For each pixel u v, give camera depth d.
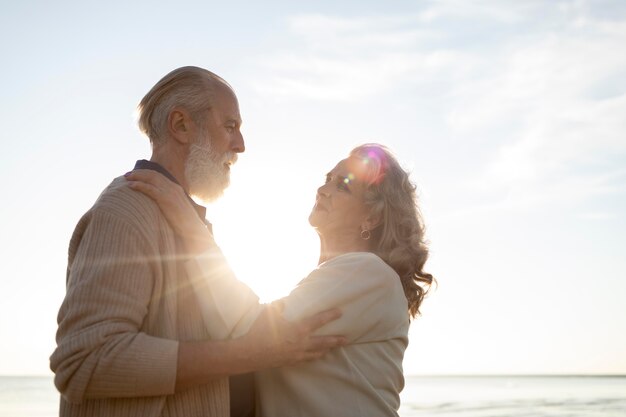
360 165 2.98
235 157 2.70
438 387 103.44
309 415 2.48
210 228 2.64
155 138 2.57
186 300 2.33
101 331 2.03
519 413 36.94
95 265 2.10
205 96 2.58
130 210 2.22
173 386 2.09
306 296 2.53
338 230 3.01
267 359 2.29
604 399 54.62
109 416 2.10
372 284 2.63
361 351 2.60
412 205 2.99
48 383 92.81
